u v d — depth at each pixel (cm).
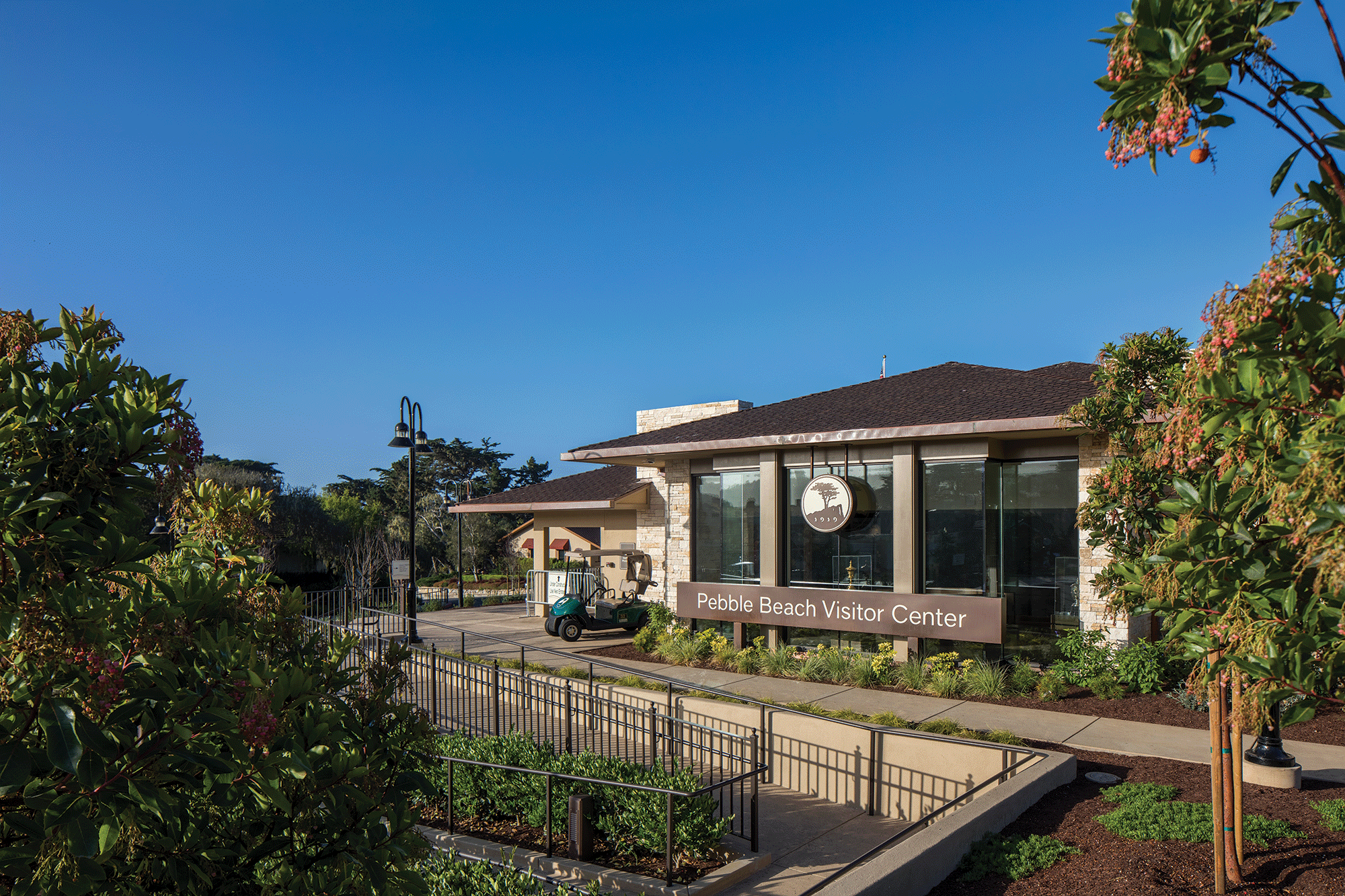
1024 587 1569
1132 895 545
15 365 294
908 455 1591
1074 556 1509
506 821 880
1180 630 379
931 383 1964
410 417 2153
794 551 1795
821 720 1030
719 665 1650
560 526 2812
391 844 337
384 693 415
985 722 1155
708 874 735
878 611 1568
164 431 304
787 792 1048
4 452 267
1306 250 314
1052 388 1559
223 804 307
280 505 4231
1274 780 801
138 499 320
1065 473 1526
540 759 869
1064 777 845
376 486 6925
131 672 292
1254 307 304
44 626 263
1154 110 298
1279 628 303
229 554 436
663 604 2058
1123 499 726
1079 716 1182
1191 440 338
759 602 1742
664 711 1204
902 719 1079
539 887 575
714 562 1956
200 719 283
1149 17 282
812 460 1730
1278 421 294
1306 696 313
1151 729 1096
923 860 594
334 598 2664
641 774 815
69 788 266
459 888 573
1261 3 273
